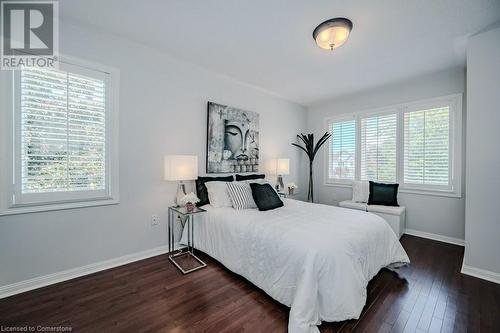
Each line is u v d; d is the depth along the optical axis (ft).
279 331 4.80
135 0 5.82
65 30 6.68
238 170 11.47
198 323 5.03
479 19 6.46
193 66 9.69
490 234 7.02
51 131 6.53
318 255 5.06
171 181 9.10
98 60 7.27
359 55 8.69
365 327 4.96
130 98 7.98
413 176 11.52
